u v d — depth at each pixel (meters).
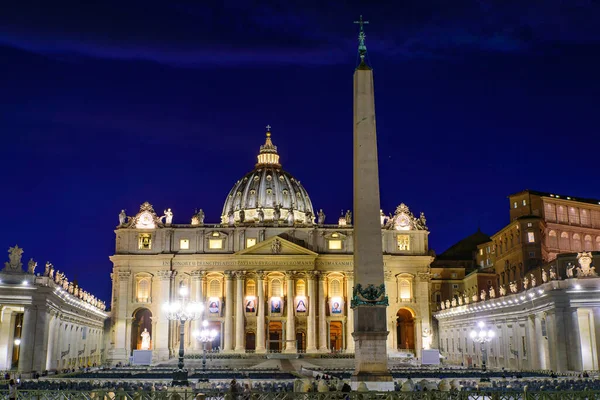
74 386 46.62
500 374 63.34
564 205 115.12
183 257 125.19
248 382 49.34
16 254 72.62
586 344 70.31
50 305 77.12
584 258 69.19
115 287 125.12
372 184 39.69
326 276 126.81
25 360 71.81
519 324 84.00
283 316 124.38
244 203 163.38
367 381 37.53
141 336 129.75
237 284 124.38
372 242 39.19
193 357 109.50
